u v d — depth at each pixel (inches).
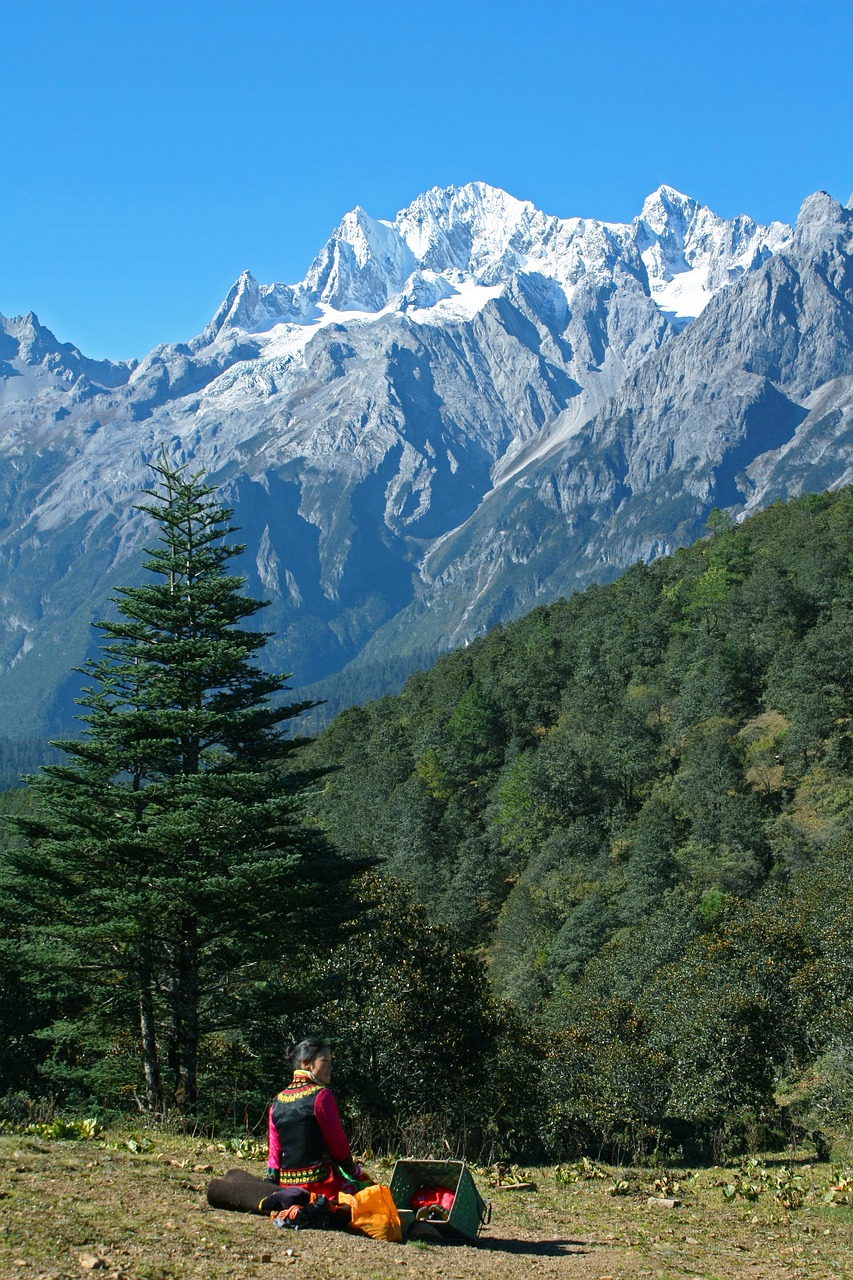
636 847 3176.7
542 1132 1282.0
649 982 2206.0
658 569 6127.0
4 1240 314.3
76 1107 1018.7
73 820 1010.7
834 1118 1300.4
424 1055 1177.4
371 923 1180.5
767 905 2311.8
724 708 3964.1
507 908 3403.1
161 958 1029.8
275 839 1051.9
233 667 1099.9
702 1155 1306.6
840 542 4682.6
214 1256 324.5
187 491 1146.0
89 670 1094.4
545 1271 359.3
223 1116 945.5
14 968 1059.3
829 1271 394.3
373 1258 341.7
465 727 4653.1
